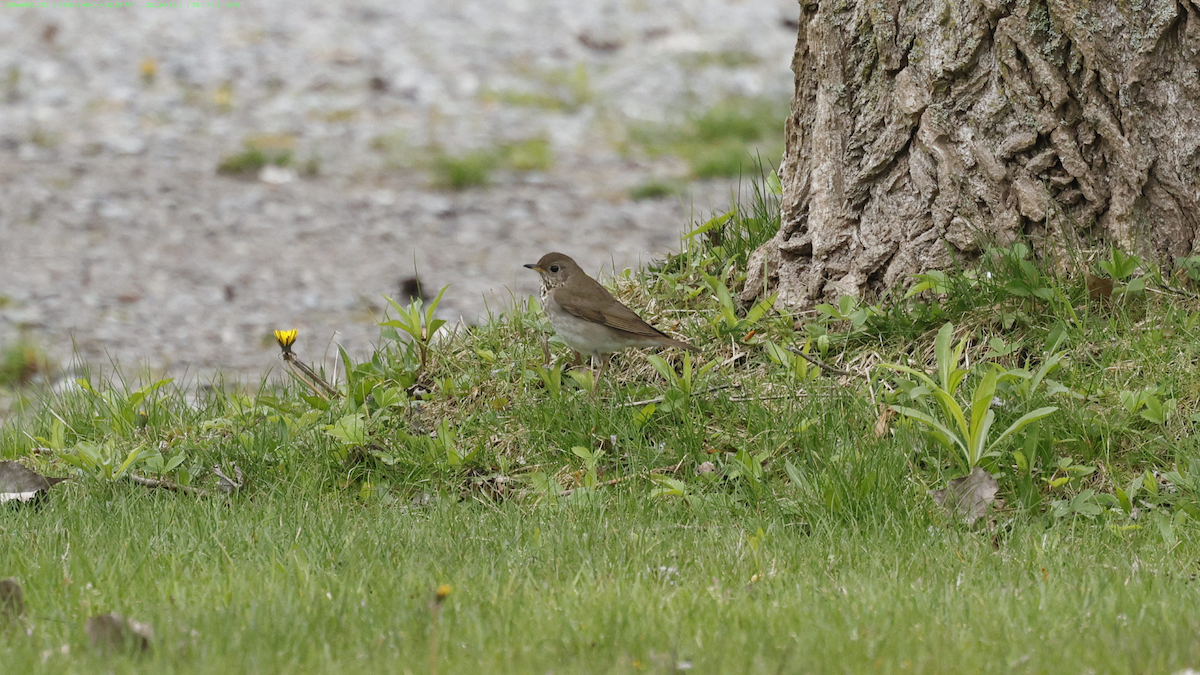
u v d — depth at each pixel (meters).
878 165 11.77
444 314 20.58
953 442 9.72
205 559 8.57
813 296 12.11
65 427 12.09
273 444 10.97
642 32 41.38
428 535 9.15
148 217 25.89
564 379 11.83
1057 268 11.21
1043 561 8.44
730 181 28.92
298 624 7.11
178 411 12.46
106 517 9.51
